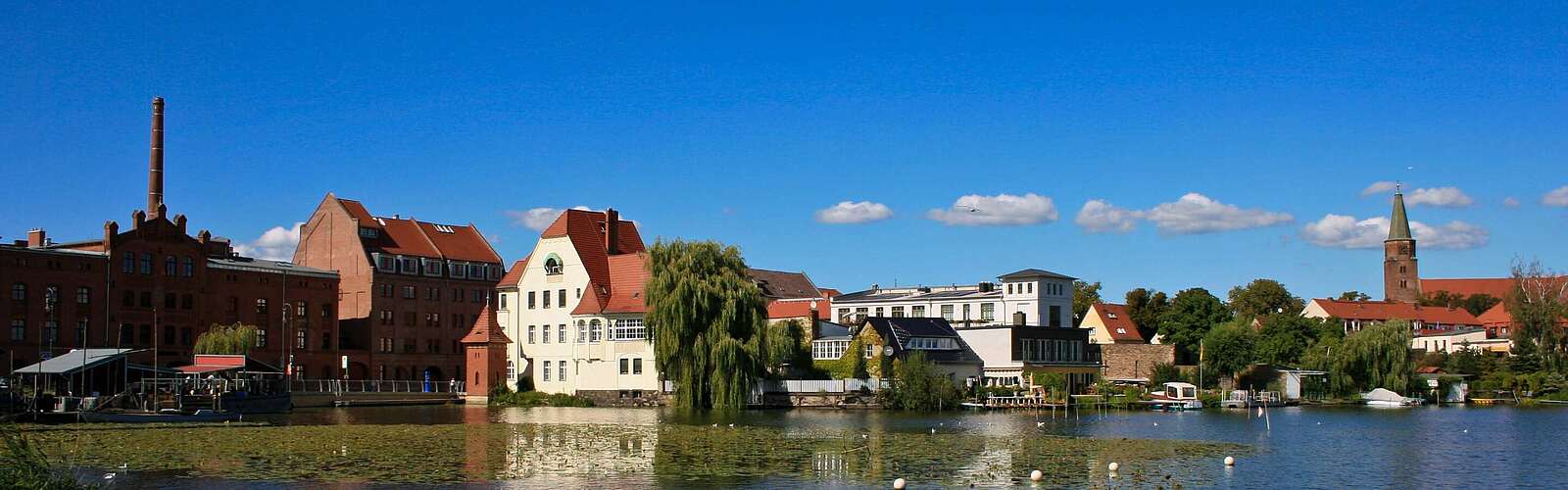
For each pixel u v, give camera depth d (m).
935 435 86.50
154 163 165.62
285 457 70.69
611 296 149.38
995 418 108.94
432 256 183.25
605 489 58.91
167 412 101.88
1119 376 159.38
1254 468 67.12
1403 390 148.25
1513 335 190.50
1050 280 174.62
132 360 148.38
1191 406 129.62
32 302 141.50
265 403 119.56
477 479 61.91
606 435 85.62
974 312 176.62
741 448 76.19
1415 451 78.06
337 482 60.78
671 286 125.44
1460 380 155.75
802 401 126.94
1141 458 71.06
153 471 64.31
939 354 143.25
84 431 86.44
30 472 44.88
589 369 148.25
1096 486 60.16
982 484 60.59
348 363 169.75
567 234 152.50
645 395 141.75
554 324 152.38
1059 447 76.88
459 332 185.50
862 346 134.50
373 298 174.00
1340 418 112.06
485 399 147.88
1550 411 129.88
